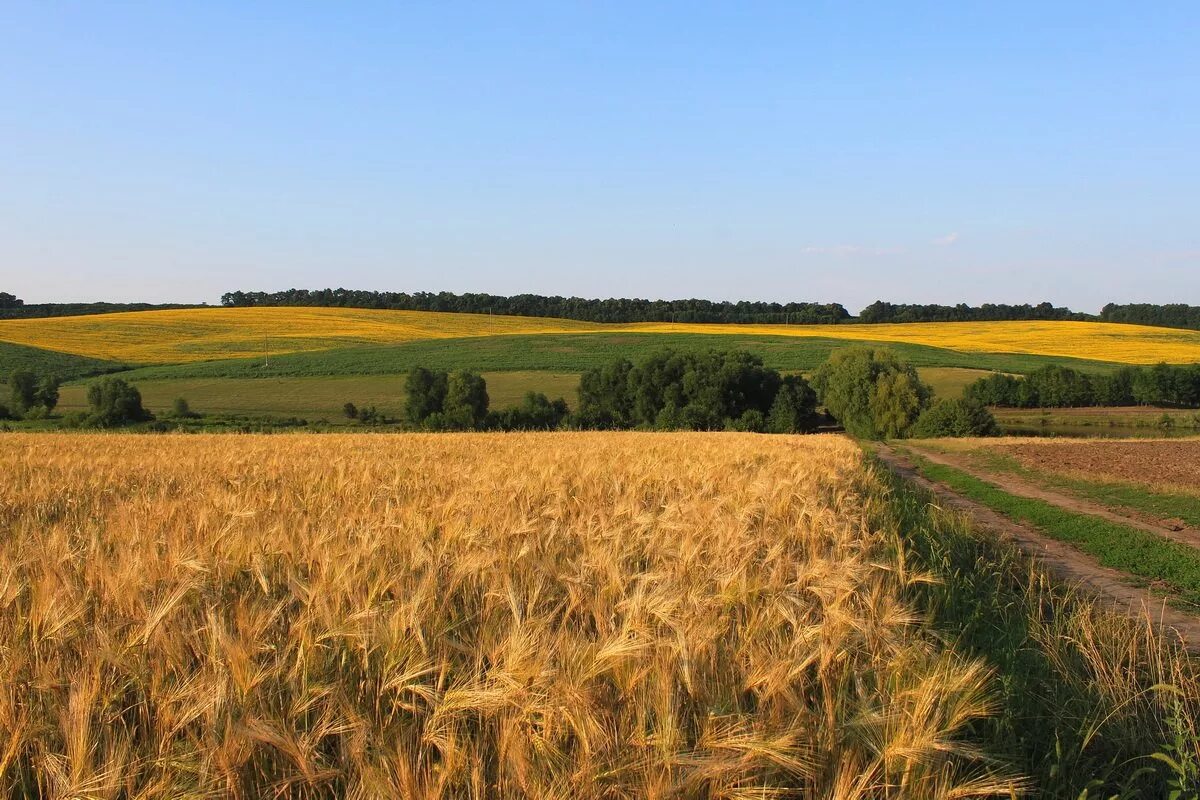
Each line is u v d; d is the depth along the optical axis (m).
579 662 4.07
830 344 110.69
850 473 15.73
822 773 3.60
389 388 79.25
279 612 4.84
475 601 5.43
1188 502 18.66
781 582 5.88
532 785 3.26
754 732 3.57
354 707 3.87
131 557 5.65
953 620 7.17
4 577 4.99
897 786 3.54
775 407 72.12
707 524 7.69
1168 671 6.26
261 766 3.48
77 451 20.97
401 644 4.26
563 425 69.62
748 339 115.62
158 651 4.17
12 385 63.56
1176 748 4.54
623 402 75.56
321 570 5.54
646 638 4.19
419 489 10.88
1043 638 6.96
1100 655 6.29
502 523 7.50
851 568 6.04
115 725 3.70
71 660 4.22
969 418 58.22
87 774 3.19
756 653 4.44
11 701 3.62
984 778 3.75
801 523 8.23
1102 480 22.88
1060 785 4.34
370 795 3.16
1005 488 22.75
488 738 3.72
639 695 3.93
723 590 5.46
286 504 9.12
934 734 3.72
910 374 68.81
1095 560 12.44
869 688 4.32
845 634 4.71
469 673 4.16
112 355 94.12
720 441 26.91
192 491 11.27
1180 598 9.82
